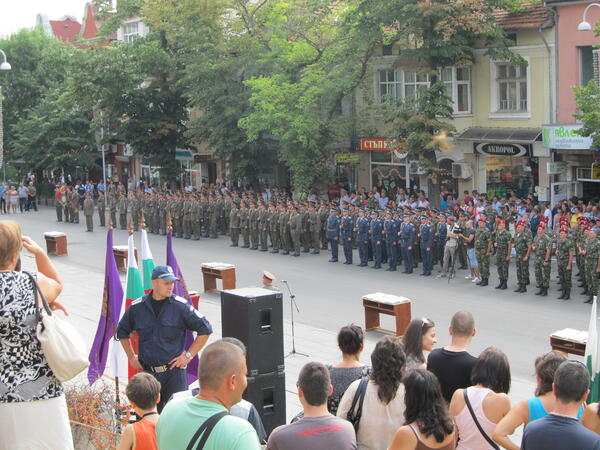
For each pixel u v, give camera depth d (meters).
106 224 42.34
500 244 23.09
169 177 44.19
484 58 32.06
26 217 47.16
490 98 32.12
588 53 28.81
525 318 19.75
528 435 5.78
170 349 8.95
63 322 5.20
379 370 6.91
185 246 34.09
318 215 30.77
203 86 37.94
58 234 31.75
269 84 33.56
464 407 6.95
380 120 36.72
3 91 56.16
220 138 37.97
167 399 8.99
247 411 7.18
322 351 17.00
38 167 54.53
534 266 24.20
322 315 20.56
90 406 9.37
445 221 25.97
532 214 27.28
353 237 30.70
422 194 31.84
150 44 41.88
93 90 42.16
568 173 29.66
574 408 5.76
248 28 37.44
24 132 53.59
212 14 37.31
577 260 23.02
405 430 5.96
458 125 33.03
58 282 5.57
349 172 39.06
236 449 4.75
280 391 9.79
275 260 29.83
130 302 11.87
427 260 25.77
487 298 22.19
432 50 29.16
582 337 13.84
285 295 23.31
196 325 9.01
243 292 9.80
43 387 5.13
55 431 5.16
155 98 43.03
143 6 42.22
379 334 18.45
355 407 7.00
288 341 17.91
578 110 26.14
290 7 35.38
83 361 5.12
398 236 26.77
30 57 57.22
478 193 31.05
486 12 28.94
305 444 5.70
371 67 35.00
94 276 26.92
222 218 36.62
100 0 43.84
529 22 29.98
